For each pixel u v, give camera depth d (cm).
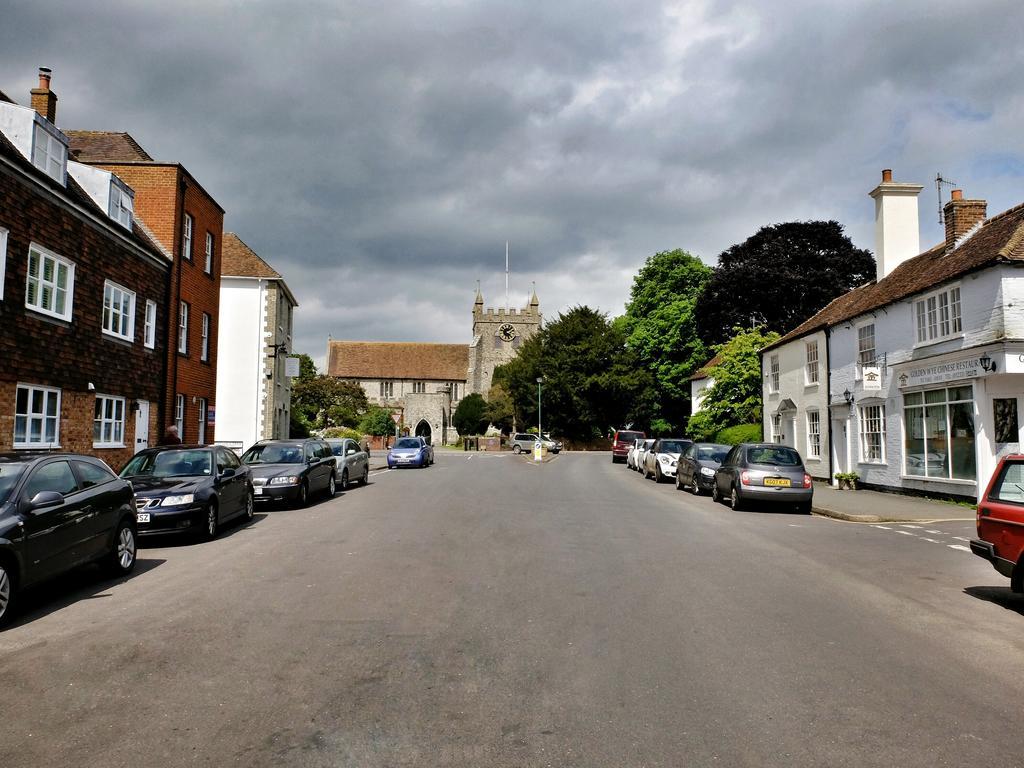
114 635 654
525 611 727
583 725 452
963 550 1153
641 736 437
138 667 563
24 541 725
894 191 2533
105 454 1895
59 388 1664
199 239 2577
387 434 7619
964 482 1761
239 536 1278
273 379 3519
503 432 8075
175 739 432
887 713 474
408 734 439
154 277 2188
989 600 805
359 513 1589
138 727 450
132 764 402
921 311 1977
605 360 6531
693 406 5316
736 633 657
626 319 6512
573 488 2312
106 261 1888
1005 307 1619
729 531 1346
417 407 8644
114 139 2603
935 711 478
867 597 810
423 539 1199
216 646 614
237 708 479
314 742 428
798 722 459
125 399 2003
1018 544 756
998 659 591
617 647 611
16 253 1488
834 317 2536
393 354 9994
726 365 3875
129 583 891
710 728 449
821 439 2600
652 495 2103
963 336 1761
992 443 1688
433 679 532
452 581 867
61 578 927
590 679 534
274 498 1677
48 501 753
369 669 554
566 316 6856
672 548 1129
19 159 1452
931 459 1920
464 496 1978
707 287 4709
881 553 1117
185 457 1344
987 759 409
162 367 2242
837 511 1644
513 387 7088
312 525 1400
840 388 2456
